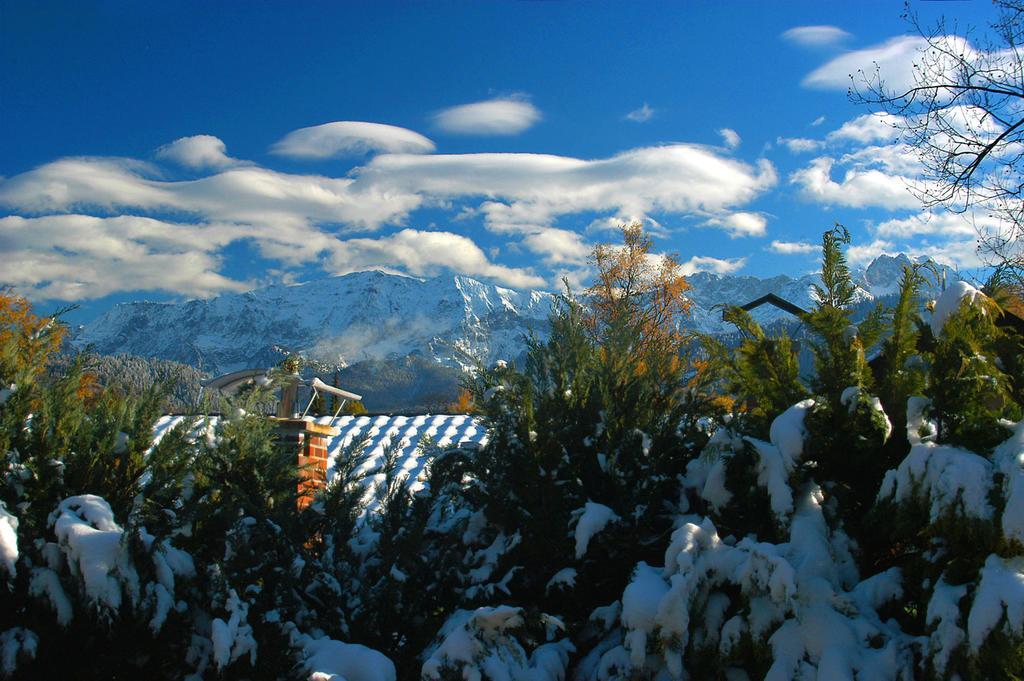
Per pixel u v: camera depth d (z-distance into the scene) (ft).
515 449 17.42
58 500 15.62
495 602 16.58
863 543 16.02
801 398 17.31
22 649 13.79
